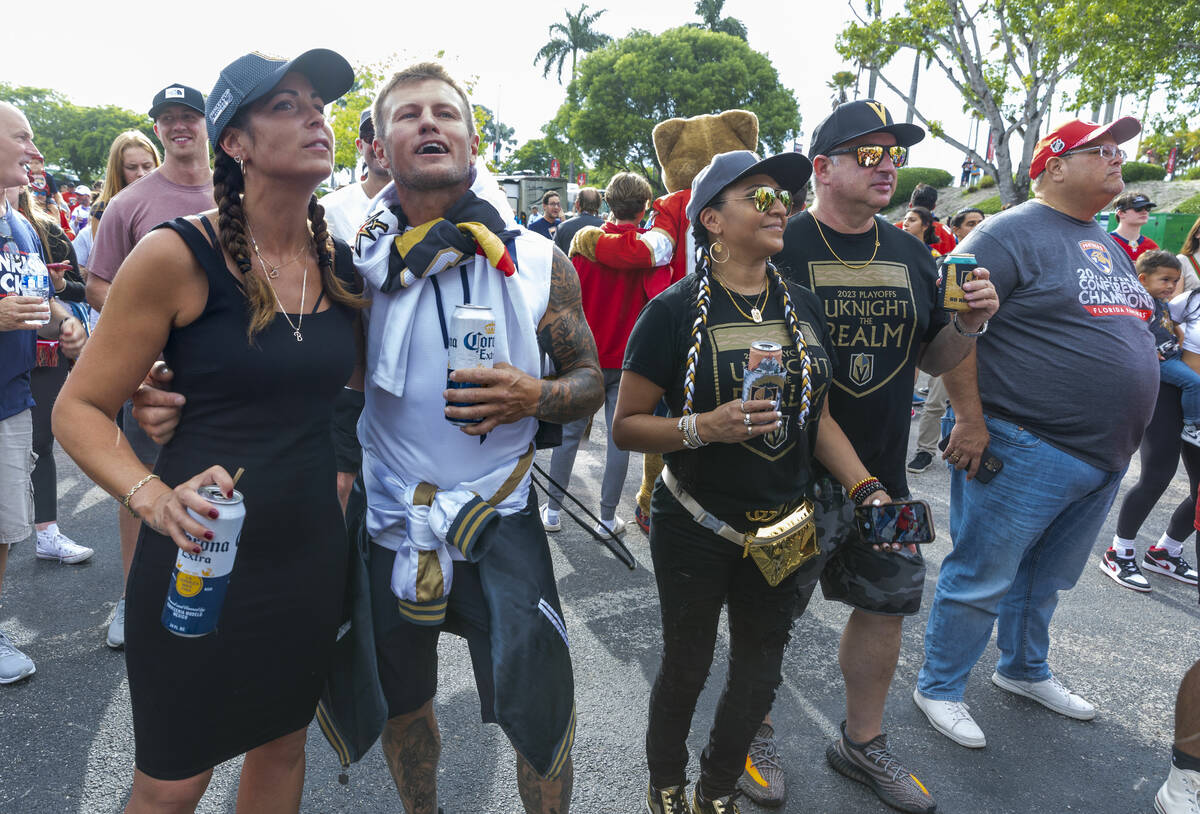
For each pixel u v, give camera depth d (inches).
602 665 125.6
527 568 71.1
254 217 60.8
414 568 68.4
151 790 61.1
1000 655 127.3
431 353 69.2
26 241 115.4
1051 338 103.7
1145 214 246.2
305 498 62.4
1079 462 104.0
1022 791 99.7
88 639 128.3
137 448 120.4
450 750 102.9
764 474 77.3
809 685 122.0
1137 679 127.0
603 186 1863.9
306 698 66.1
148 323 56.0
